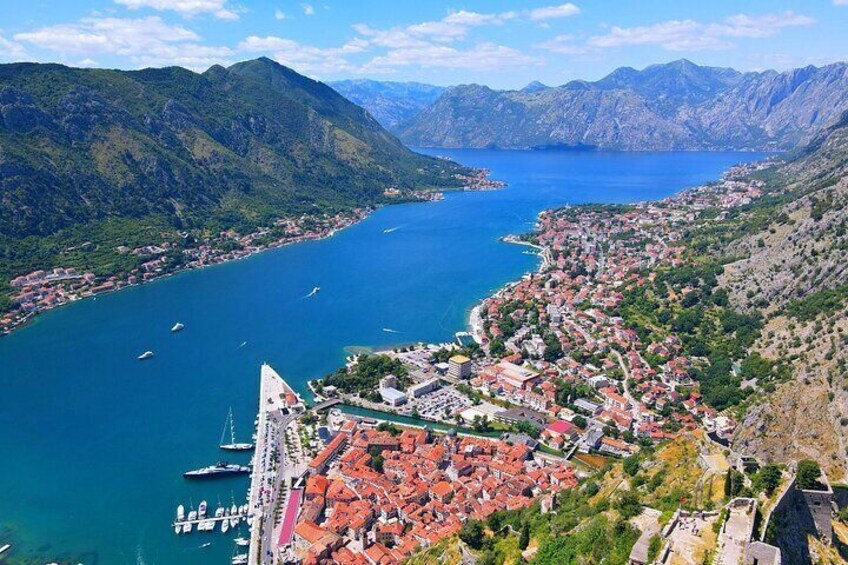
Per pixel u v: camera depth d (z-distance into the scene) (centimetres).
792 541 12525
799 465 13888
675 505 14850
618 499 16662
